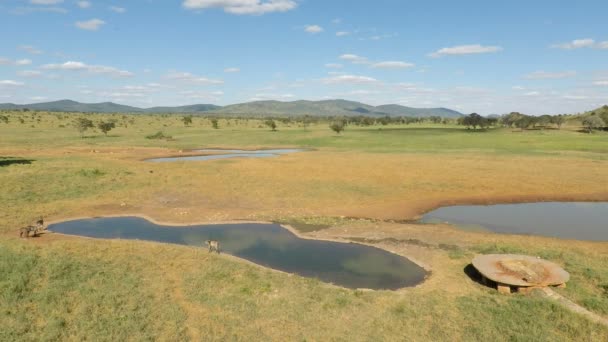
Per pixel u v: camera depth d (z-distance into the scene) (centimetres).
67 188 3866
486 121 14850
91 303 1579
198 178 4556
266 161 6003
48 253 2089
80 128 10238
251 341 1366
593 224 2927
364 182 4341
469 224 2944
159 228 2830
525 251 2238
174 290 1739
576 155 6222
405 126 17762
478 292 1755
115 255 2127
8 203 3281
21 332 1368
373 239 2581
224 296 1688
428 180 4419
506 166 5253
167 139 9881
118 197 3672
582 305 1609
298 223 2952
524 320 1491
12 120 15112
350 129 15062
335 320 1516
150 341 1341
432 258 2214
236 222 2975
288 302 1645
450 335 1416
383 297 1706
